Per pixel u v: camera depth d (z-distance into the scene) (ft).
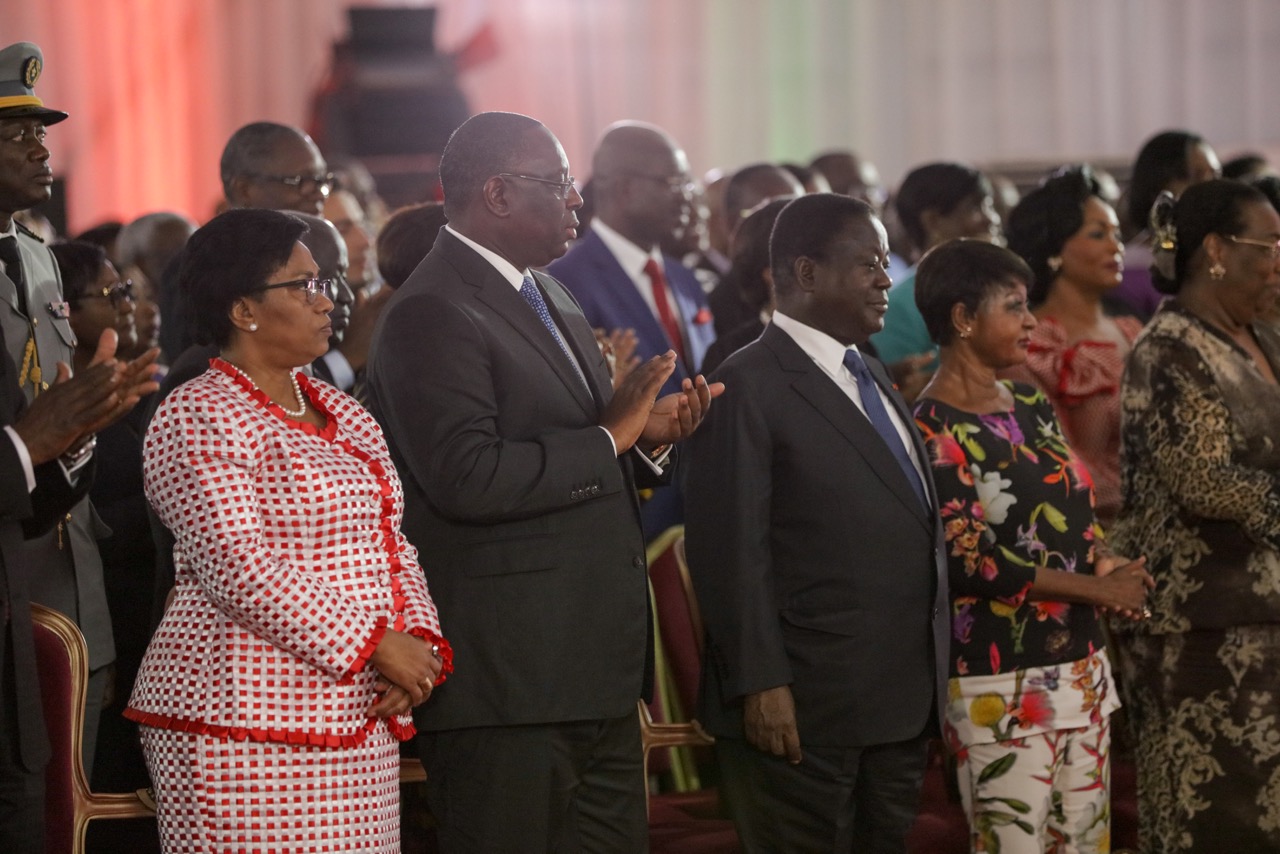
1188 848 30.32
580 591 23.36
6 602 21.33
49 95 81.00
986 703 27.48
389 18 71.15
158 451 21.12
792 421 25.99
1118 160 75.56
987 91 90.99
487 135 24.09
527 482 22.47
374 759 21.84
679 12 88.33
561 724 23.34
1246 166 46.16
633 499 24.97
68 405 20.45
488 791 23.20
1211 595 29.89
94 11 81.41
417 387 22.81
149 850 28.35
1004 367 28.30
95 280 29.99
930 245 41.45
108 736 29.63
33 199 25.89
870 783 26.32
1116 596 27.12
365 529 21.97
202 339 22.36
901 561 25.85
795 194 45.24
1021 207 37.06
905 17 90.27
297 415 22.39
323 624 20.83
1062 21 90.79
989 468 27.48
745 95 89.35
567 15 87.30
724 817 30.19
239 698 20.89
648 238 38.37
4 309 25.46
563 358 24.26
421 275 24.06
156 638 21.72
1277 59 91.45
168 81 82.43
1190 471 29.45
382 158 69.00
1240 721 29.91
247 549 20.70
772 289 30.19
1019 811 27.43
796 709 25.90
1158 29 91.61
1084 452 35.68
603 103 88.02
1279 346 31.63
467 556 23.25
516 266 24.45
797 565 26.05
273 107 83.46
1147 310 43.78
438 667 21.80
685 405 24.39
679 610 31.24
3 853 21.40
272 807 20.95
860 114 90.43
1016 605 27.09
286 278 22.02
